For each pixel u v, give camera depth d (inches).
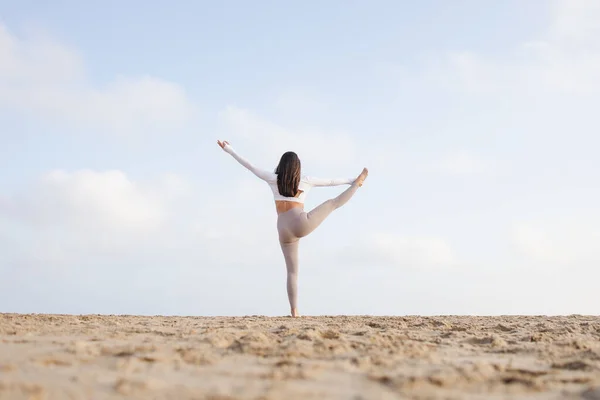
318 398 83.1
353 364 116.6
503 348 152.9
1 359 109.2
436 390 93.6
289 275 316.5
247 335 152.2
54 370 99.9
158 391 83.7
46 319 219.0
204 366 109.7
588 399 89.7
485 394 91.8
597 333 200.5
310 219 310.7
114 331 173.0
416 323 238.8
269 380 96.3
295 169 312.3
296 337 160.9
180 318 257.9
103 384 88.8
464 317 307.0
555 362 129.3
